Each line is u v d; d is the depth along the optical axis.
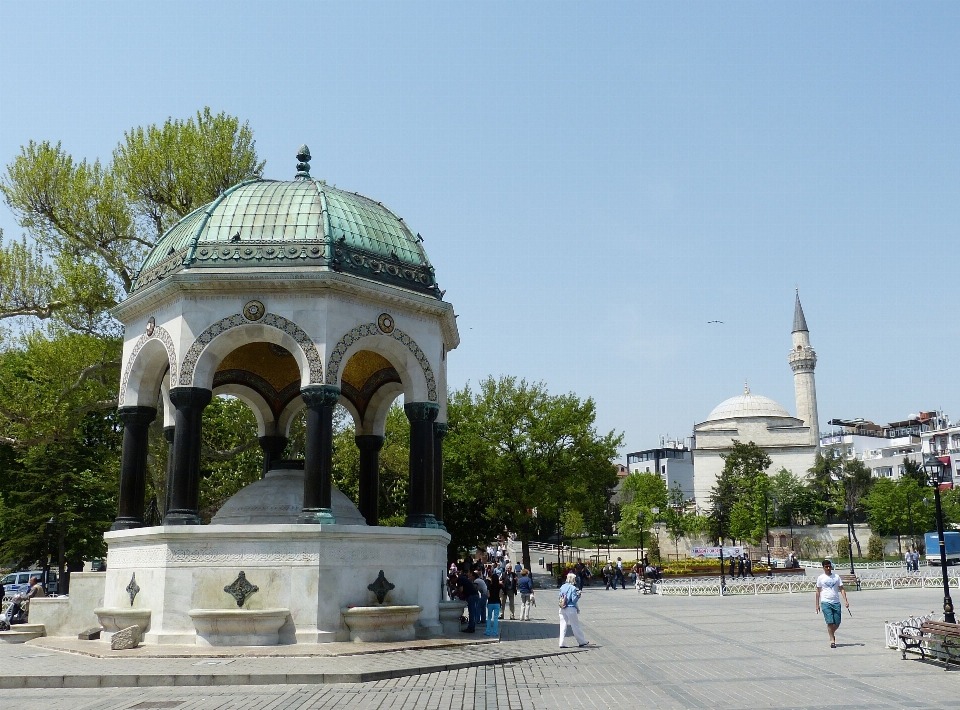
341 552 19.84
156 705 13.42
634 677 15.84
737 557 68.81
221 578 19.42
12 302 32.19
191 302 21.17
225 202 23.17
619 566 57.53
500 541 77.88
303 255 21.62
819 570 63.94
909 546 92.12
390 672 16.02
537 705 13.03
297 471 23.64
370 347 22.41
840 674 15.84
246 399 26.77
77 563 54.16
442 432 24.86
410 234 25.19
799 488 108.56
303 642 18.97
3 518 48.69
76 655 18.81
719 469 127.44
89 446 49.75
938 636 17.17
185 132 34.94
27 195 33.12
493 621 22.08
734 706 12.72
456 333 25.89
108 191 33.75
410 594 21.11
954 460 137.12
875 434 170.38
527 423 60.72
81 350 31.17
